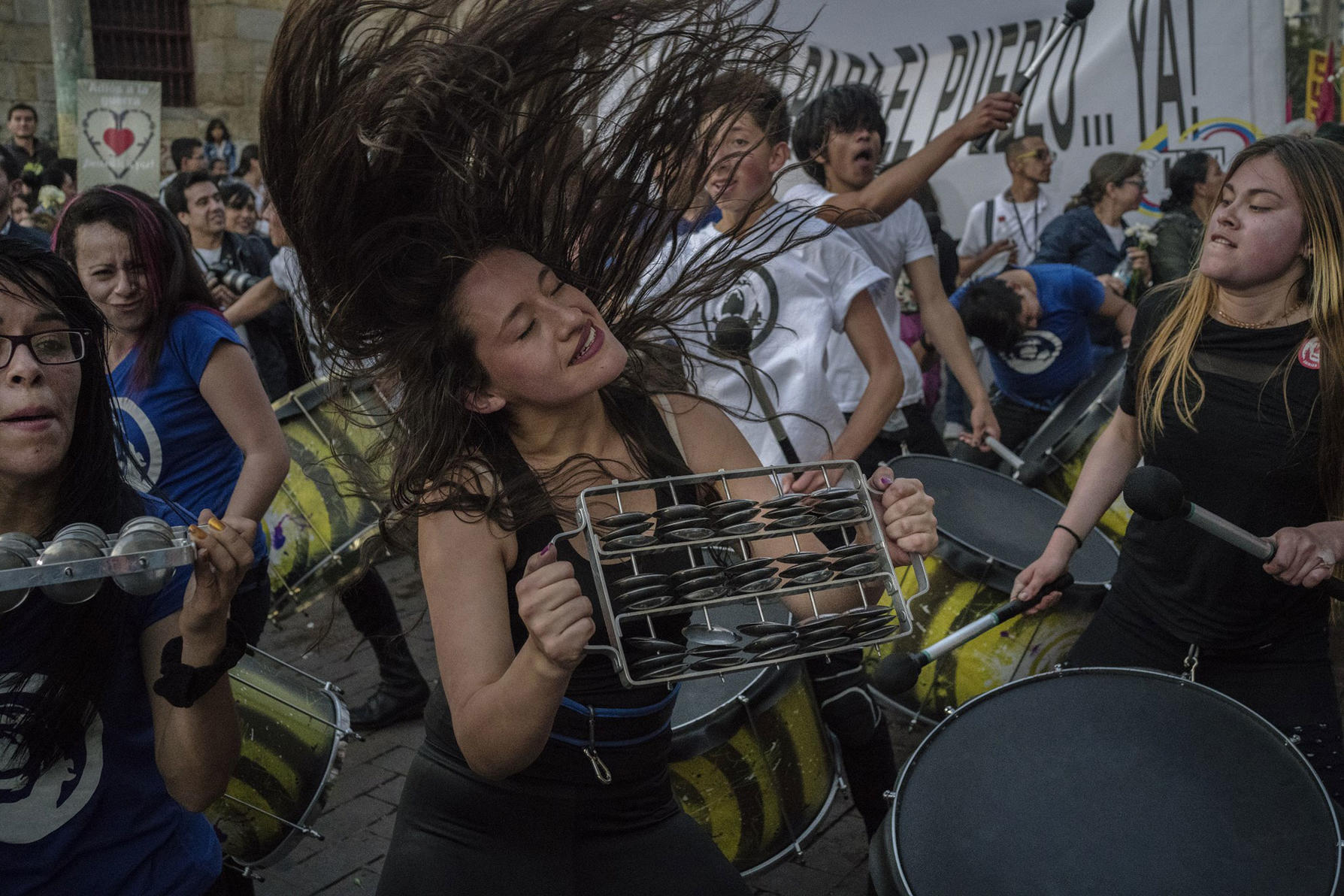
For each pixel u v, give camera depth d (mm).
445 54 1589
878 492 1618
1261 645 2369
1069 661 2609
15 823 1547
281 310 5832
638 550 1462
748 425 2936
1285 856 1782
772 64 1860
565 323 1615
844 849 3207
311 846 3354
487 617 1598
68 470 1595
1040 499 3701
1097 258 6242
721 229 2877
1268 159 2230
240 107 15188
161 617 1610
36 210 8695
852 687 2812
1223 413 2311
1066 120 6637
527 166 1701
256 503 2791
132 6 14820
